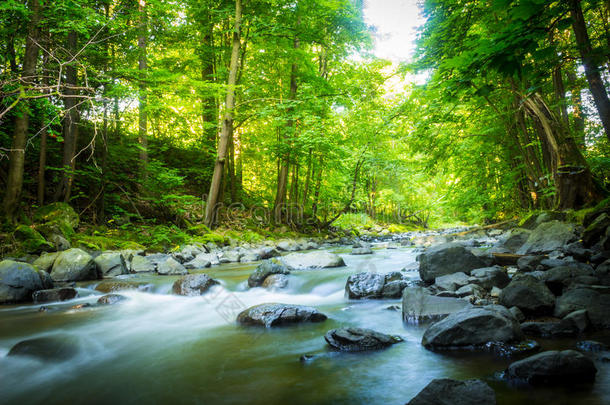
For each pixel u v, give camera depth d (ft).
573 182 27.96
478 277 15.21
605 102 12.85
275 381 8.32
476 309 10.32
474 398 6.29
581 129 41.29
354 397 7.30
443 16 33.60
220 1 47.19
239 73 51.65
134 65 42.42
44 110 23.35
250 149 66.69
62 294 18.65
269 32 46.39
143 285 20.65
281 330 12.46
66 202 35.12
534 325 10.16
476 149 47.91
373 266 25.75
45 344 11.66
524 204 50.16
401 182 89.25
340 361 9.25
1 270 18.58
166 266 26.76
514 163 46.85
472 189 54.44
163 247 37.19
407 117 40.16
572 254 17.89
